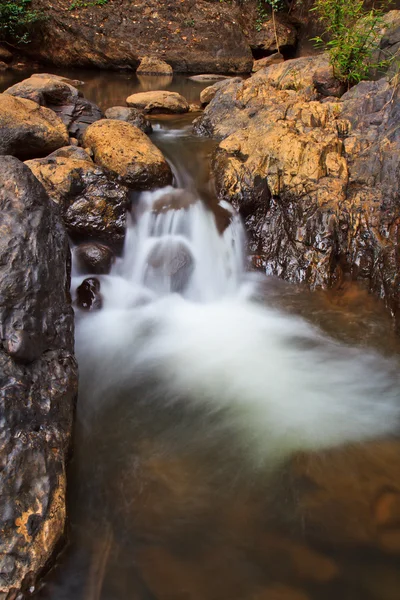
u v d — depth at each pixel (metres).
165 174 5.72
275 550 2.54
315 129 5.91
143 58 12.69
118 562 2.47
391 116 5.67
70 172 5.12
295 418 3.48
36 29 12.73
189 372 3.98
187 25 13.13
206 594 2.32
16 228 3.21
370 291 4.93
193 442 3.25
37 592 2.28
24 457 2.46
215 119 7.48
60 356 3.13
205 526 2.67
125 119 7.26
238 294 5.16
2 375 2.66
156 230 5.39
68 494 2.82
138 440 3.26
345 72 7.17
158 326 4.62
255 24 13.67
